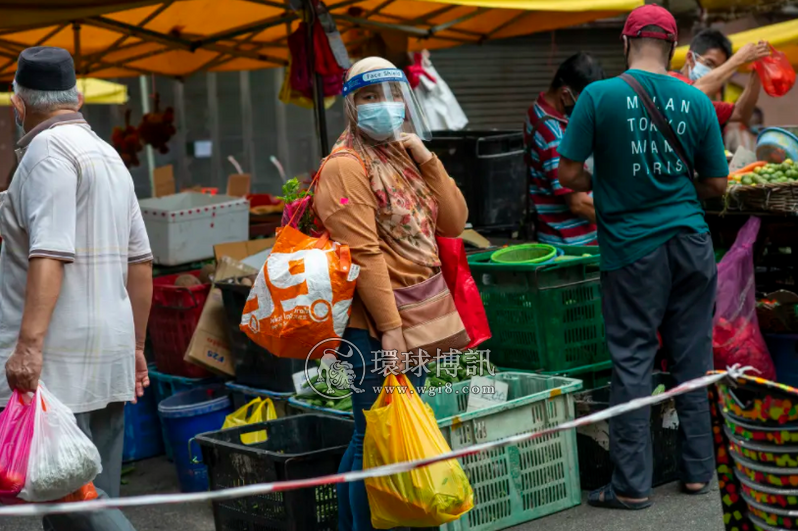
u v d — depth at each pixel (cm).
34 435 302
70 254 312
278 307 325
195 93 1117
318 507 378
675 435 450
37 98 327
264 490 250
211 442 400
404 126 347
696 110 404
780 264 584
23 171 317
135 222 353
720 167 415
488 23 755
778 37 877
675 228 403
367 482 334
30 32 700
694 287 410
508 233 662
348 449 356
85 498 319
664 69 410
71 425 306
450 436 385
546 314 457
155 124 883
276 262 330
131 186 347
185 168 1127
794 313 497
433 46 811
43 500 306
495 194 648
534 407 413
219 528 407
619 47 1142
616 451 414
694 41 591
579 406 446
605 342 474
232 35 670
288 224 343
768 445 265
